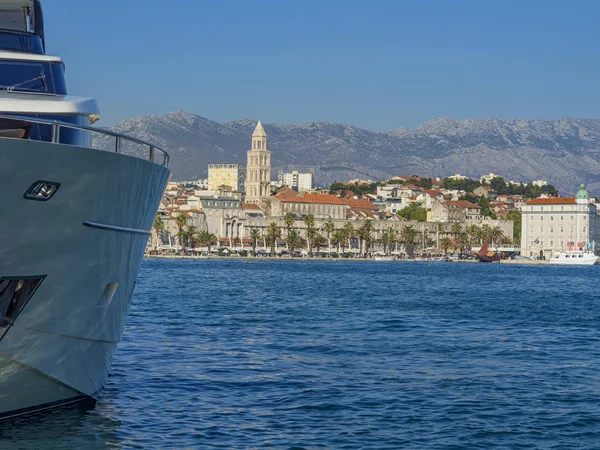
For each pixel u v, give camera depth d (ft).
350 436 110.52
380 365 163.43
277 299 339.57
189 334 204.23
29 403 106.22
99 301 107.55
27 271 97.81
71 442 102.01
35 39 109.60
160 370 150.41
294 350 181.57
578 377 153.17
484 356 178.60
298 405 126.52
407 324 243.81
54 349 104.58
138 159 104.94
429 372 156.35
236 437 108.47
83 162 96.37
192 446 103.96
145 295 345.10
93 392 115.85
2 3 111.24
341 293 391.86
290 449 104.27
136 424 111.86
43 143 92.17
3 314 98.73
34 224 95.86
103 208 101.86
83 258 102.01
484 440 109.81
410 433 112.47
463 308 311.47
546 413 124.16
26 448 98.84
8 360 101.24
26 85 105.50
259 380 144.36
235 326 226.99
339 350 183.32
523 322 258.57
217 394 132.46
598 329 239.30
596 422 119.44
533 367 164.45
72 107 104.06
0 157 90.07
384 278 588.09
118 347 176.04
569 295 419.54
